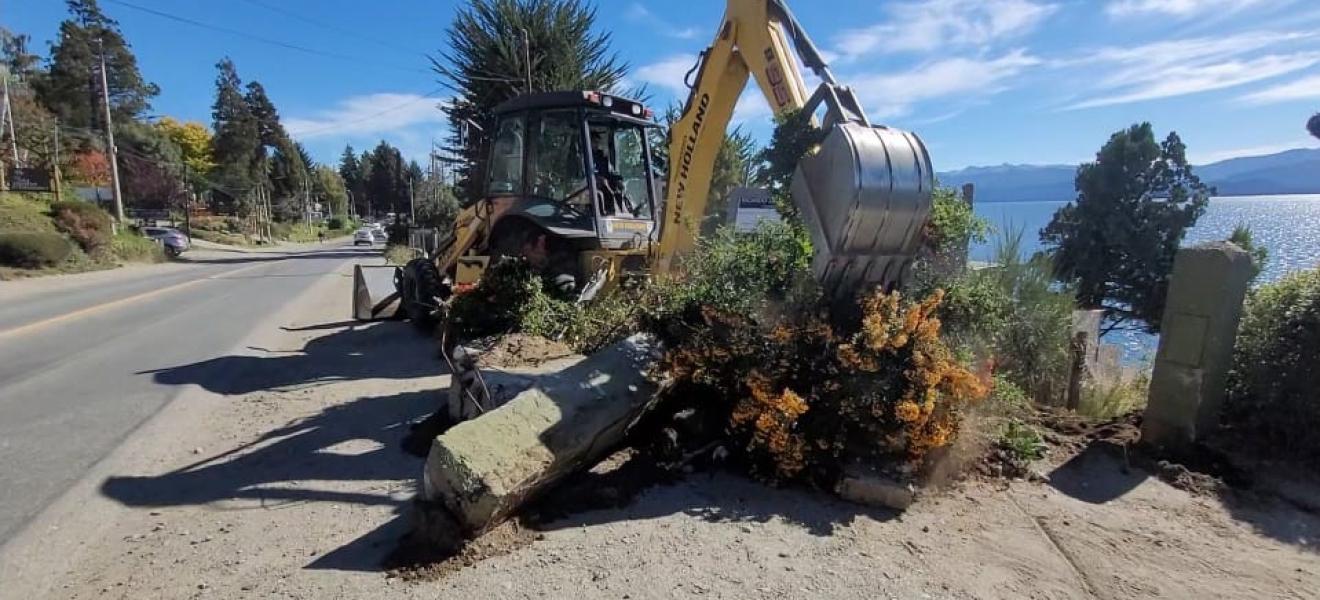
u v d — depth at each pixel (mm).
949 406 3795
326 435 5039
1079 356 5465
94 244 25453
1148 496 3803
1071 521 3506
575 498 3613
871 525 3410
